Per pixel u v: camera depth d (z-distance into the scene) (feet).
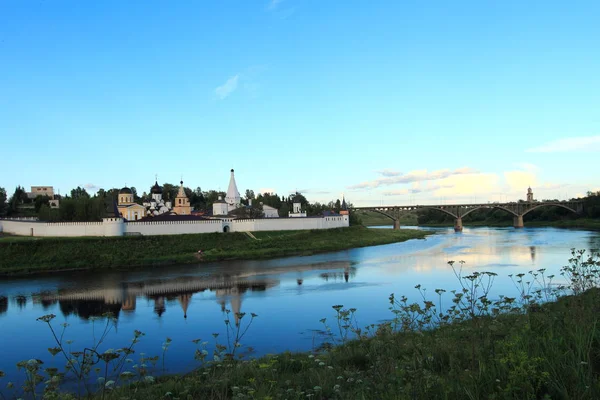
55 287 192.85
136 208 431.02
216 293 171.94
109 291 182.09
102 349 102.47
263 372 59.62
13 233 356.59
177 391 57.47
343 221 474.08
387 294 155.94
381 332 67.87
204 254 291.38
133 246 294.87
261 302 150.41
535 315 59.52
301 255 306.55
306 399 47.09
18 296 175.01
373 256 292.40
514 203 649.61
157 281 204.33
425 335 62.95
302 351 91.04
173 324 124.77
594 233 449.89
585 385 32.30
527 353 39.01
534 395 32.58
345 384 48.91
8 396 72.38
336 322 118.01
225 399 48.60
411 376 40.22
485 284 157.48
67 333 118.93
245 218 396.78
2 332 121.70
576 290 66.33
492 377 36.60
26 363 39.22
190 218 380.37
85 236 315.99
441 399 35.24
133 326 123.95
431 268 222.48
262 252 308.19
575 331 44.39
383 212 631.97
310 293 164.04
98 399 50.65
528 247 316.19
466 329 60.23
